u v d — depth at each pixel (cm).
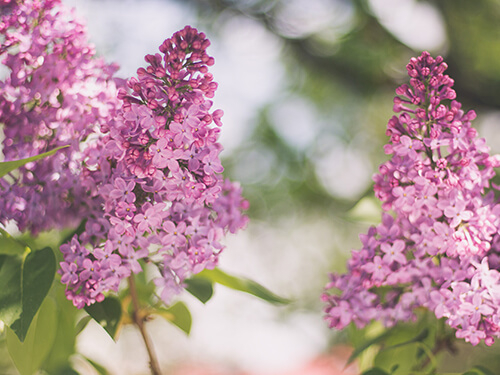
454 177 86
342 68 311
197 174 85
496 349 293
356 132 396
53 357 99
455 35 299
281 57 344
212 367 288
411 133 88
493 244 88
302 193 406
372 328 106
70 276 86
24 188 89
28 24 89
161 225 87
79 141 89
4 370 180
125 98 85
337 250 444
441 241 87
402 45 300
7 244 90
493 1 301
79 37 90
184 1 281
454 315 87
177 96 84
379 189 89
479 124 275
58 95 90
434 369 96
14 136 89
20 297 86
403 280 89
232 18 307
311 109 399
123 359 306
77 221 90
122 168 86
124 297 98
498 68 286
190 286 95
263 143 404
